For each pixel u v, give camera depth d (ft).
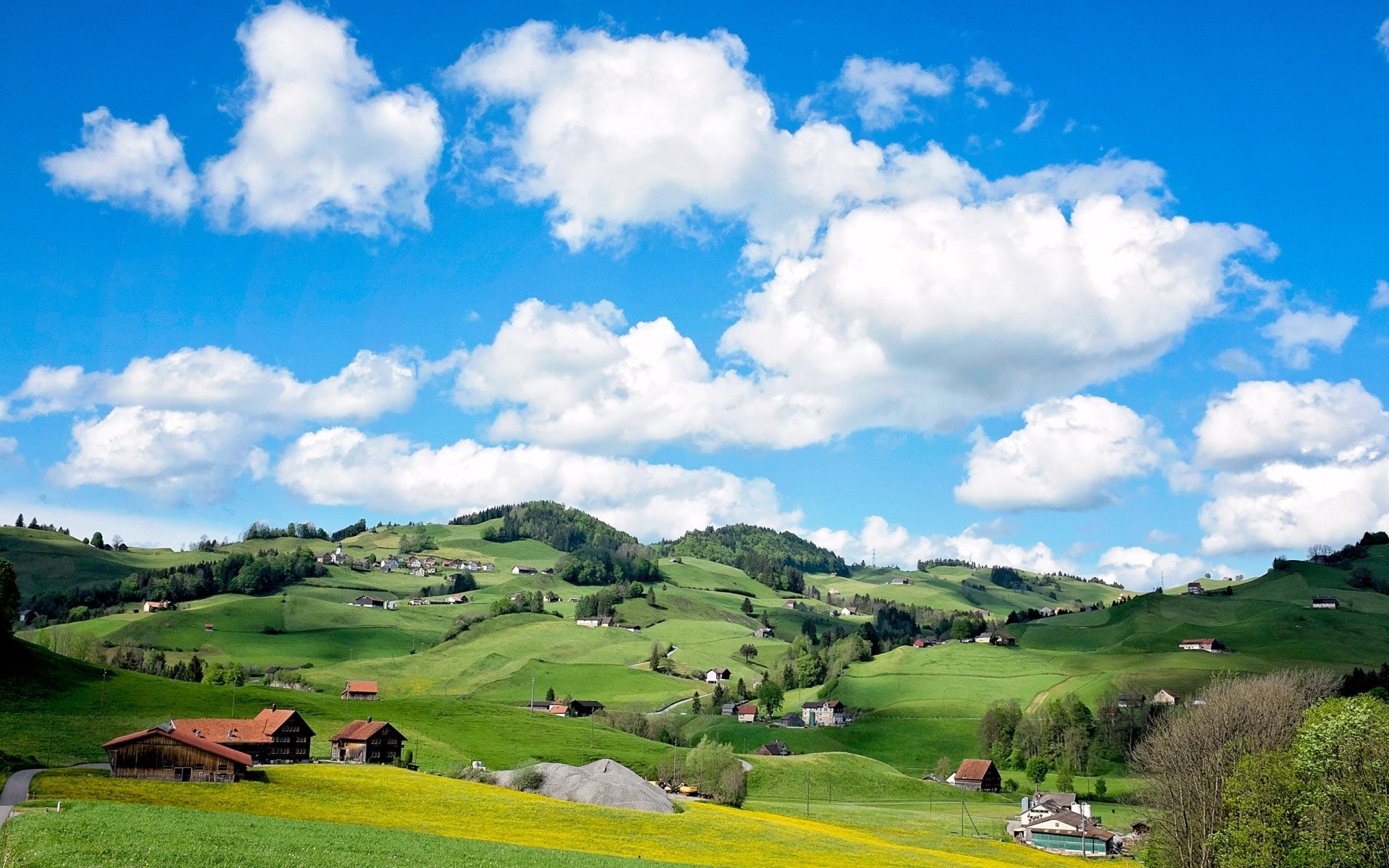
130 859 169.27
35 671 537.24
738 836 319.27
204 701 565.12
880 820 456.86
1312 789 237.45
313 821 252.01
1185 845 291.38
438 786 360.69
